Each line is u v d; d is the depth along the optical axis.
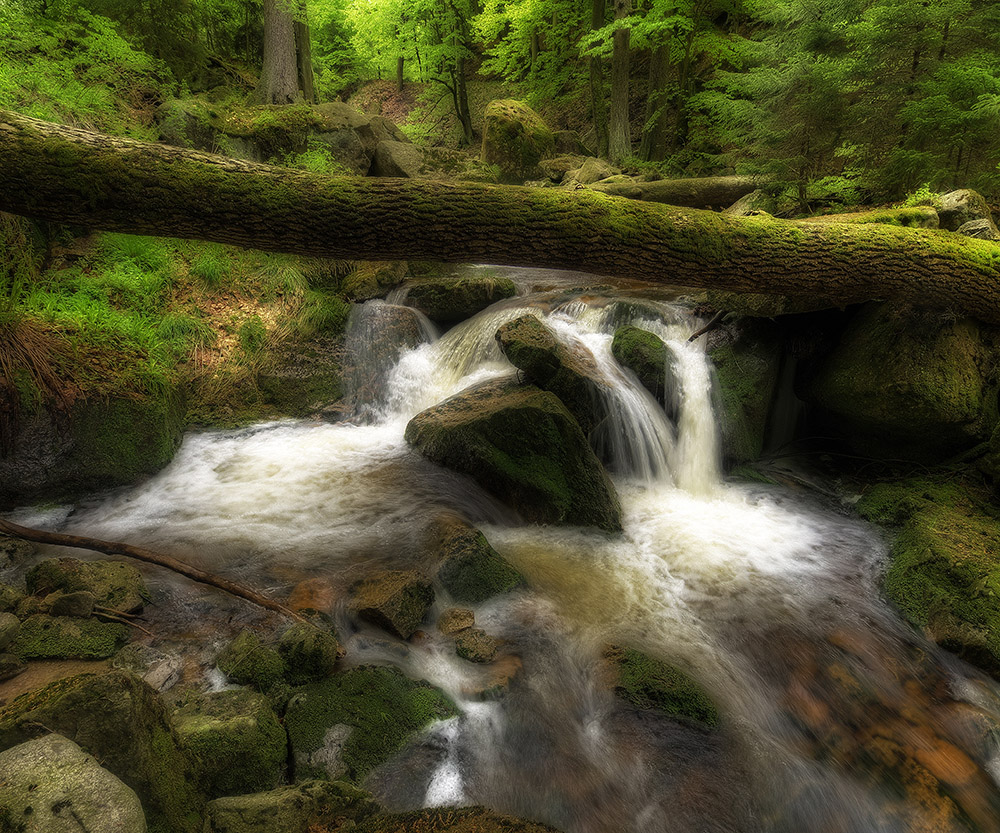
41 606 3.17
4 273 5.46
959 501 4.82
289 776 2.57
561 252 4.58
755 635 3.80
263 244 4.36
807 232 4.93
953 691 3.42
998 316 5.30
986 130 6.23
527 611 3.89
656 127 14.29
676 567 4.48
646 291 7.58
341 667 3.18
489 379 6.01
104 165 3.78
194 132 9.03
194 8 11.75
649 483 5.63
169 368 5.88
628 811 2.68
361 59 22.69
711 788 2.80
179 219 4.03
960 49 6.68
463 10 19.91
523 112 14.98
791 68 7.07
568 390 5.40
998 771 2.96
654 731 3.05
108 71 8.67
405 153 12.27
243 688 2.85
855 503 5.31
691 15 13.74
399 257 4.59
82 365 5.02
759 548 4.73
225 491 5.14
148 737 1.98
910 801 2.80
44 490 4.70
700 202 11.27
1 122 3.65
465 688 3.18
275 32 11.62
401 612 3.49
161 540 4.38
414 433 5.68
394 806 2.55
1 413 4.43
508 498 5.04
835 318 5.97
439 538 4.34
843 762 2.98
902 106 6.72
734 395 5.86
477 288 7.25
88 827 1.53
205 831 2.07
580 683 3.33
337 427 6.47
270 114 10.17
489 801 2.67
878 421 5.34
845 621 3.94
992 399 5.32
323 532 4.60
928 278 4.99
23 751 1.69
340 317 7.16
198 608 3.57
